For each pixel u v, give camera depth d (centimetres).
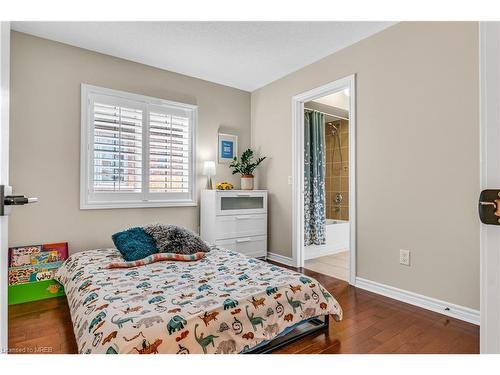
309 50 305
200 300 159
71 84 292
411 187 244
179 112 367
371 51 275
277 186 389
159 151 349
